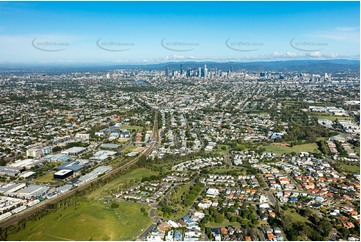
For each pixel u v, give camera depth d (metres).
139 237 194.38
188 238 193.12
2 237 192.25
